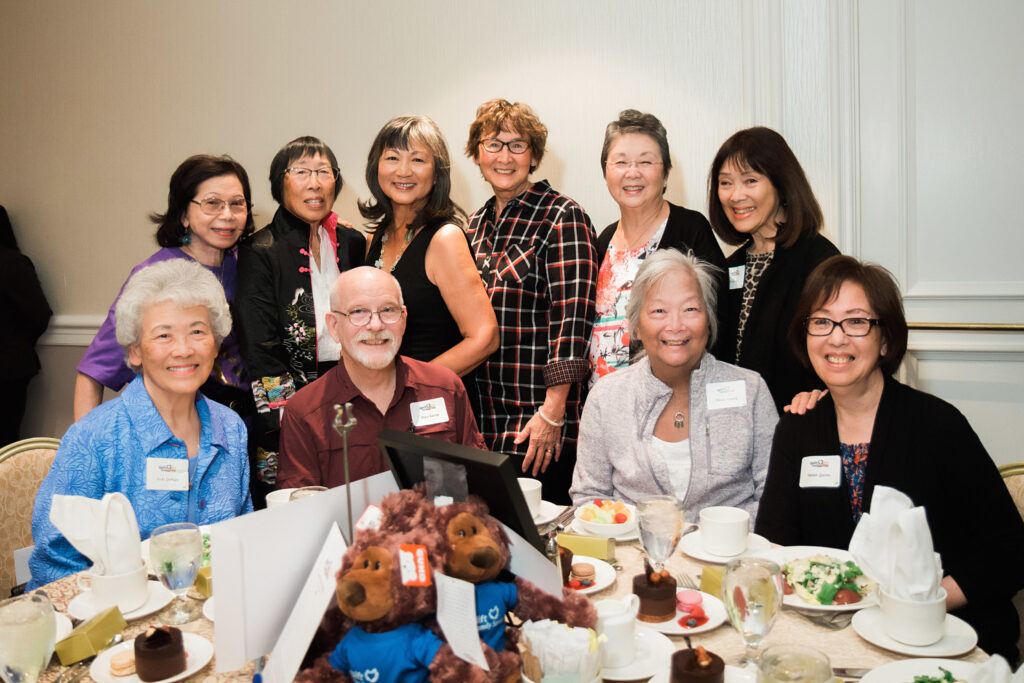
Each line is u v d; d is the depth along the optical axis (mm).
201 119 3908
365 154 3576
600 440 2043
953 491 1636
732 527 1479
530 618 1054
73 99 4211
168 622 1298
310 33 3621
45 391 4422
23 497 2025
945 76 2633
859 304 1669
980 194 2629
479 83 3309
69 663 1169
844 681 1049
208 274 1824
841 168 2736
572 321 2529
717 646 1166
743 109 2846
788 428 1813
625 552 1550
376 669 924
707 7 2877
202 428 1852
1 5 4320
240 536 973
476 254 2773
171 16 3912
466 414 2127
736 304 2455
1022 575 1503
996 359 2660
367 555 923
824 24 2701
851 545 1245
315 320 2533
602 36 3064
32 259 4438
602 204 3141
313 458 1950
